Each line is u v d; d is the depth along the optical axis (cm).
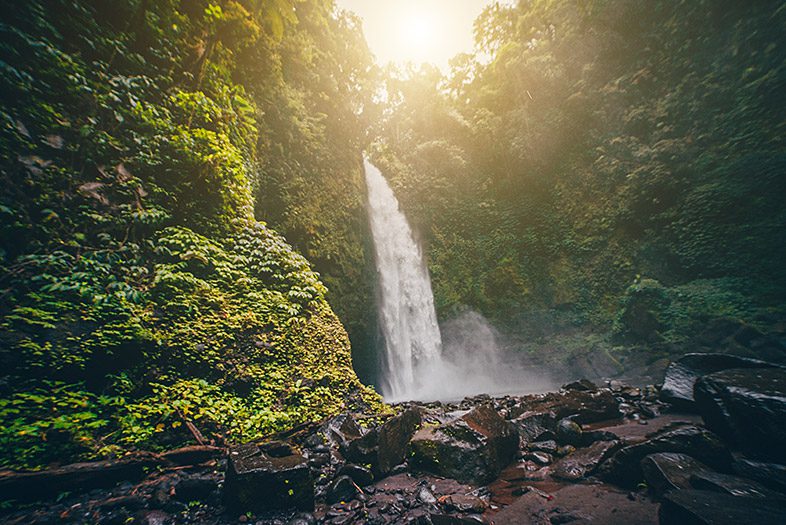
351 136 1697
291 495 290
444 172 2370
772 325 979
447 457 367
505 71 2273
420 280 2123
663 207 1511
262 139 1071
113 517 263
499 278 2023
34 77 476
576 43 1947
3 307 356
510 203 2186
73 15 552
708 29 1464
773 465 246
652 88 1673
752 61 1312
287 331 632
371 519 275
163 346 452
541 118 2084
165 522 266
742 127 1299
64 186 470
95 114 535
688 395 503
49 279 396
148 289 489
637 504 262
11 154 425
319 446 433
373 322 1574
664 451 294
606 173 1773
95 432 347
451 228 2259
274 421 477
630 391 693
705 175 1367
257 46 1034
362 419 566
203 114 708
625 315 1394
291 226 1147
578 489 305
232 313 571
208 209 660
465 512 279
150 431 373
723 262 1257
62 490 287
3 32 453
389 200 2197
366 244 1667
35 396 333
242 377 508
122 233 511
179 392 432
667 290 1295
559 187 1988
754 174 1221
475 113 2416
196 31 777
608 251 1706
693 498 200
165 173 611
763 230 1170
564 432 440
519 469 372
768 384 306
